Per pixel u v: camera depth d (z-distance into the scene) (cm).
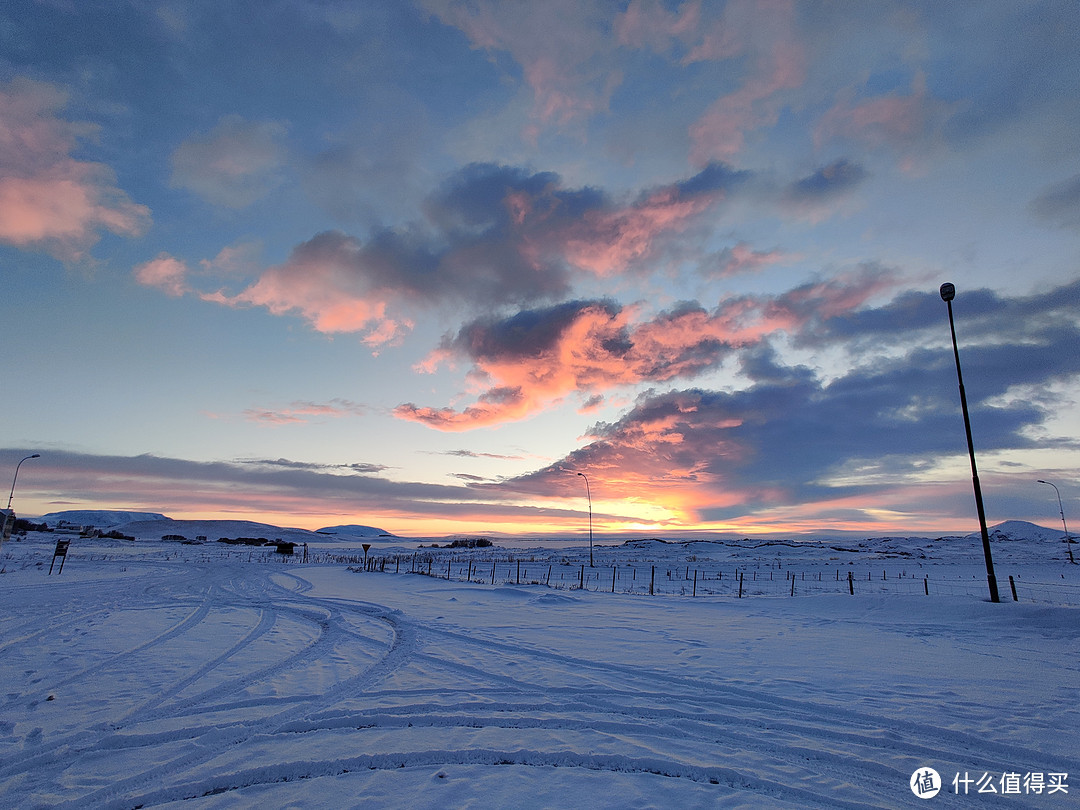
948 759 627
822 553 10175
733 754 644
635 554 9631
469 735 703
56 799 519
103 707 785
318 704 821
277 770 588
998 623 1563
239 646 1238
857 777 582
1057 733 702
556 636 1396
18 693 848
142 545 10319
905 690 902
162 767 593
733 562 7125
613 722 754
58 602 1964
